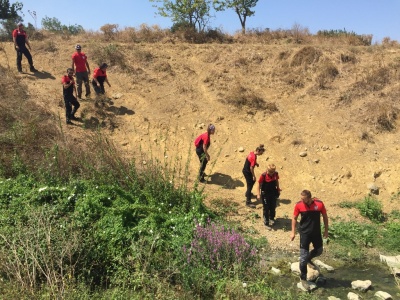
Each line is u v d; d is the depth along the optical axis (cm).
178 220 742
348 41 1720
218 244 673
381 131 1160
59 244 623
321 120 1226
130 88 1364
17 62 1359
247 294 599
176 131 1190
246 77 1432
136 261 637
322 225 882
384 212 956
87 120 1188
